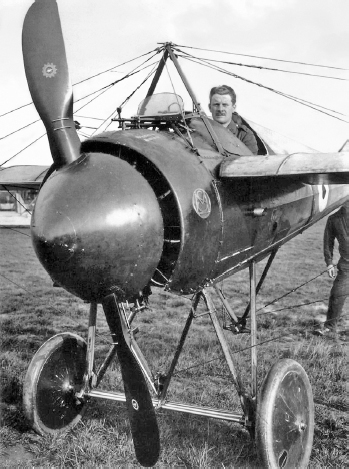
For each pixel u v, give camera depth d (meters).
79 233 2.95
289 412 3.76
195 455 3.85
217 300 10.05
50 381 4.35
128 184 3.09
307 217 5.41
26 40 3.36
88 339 4.47
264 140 5.01
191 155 3.52
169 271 3.42
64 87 3.29
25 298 10.17
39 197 3.12
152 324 8.18
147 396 3.34
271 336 7.45
